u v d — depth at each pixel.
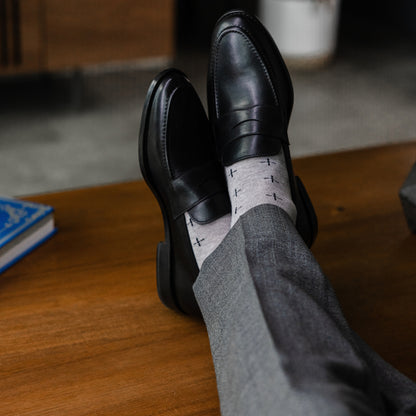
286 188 0.77
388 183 1.10
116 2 2.12
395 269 0.89
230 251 0.65
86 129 2.17
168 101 0.83
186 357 0.73
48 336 0.75
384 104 2.48
